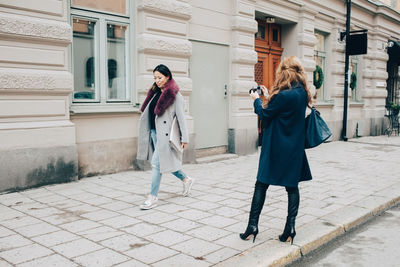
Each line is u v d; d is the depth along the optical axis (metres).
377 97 15.29
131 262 3.23
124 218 4.39
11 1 5.31
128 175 6.69
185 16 7.55
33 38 5.49
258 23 10.30
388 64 17.02
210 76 8.50
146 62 7.01
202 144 8.46
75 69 6.34
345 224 4.39
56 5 5.74
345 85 12.82
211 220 4.37
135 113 7.03
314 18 11.42
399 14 15.99
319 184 6.40
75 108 6.29
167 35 7.33
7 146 5.34
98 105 6.62
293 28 11.09
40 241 3.66
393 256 3.71
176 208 4.82
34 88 5.54
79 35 6.36
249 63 9.22
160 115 4.77
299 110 3.58
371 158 9.23
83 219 4.33
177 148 4.85
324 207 5.04
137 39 7.00
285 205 5.05
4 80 5.25
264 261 3.31
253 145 9.46
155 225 4.17
